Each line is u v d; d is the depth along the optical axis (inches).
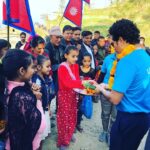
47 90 158.7
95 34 325.4
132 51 107.3
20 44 350.0
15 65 93.0
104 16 1055.0
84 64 211.9
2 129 92.3
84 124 216.2
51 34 203.3
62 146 170.2
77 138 190.5
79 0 256.8
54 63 203.0
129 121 110.3
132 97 108.7
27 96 93.3
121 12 1070.4
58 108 169.2
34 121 94.0
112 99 107.5
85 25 961.5
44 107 155.2
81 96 185.6
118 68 107.2
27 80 97.7
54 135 193.0
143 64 107.3
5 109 91.1
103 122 185.3
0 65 94.3
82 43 238.8
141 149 172.1
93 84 125.5
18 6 161.3
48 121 160.7
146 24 946.7
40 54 167.3
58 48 208.2
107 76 166.2
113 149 117.3
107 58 168.4
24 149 92.8
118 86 105.0
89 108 185.2
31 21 169.6
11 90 93.5
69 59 163.6
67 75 161.8
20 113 90.8
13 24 165.9
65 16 258.4
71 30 227.1
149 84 110.7
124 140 114.0
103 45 308.7
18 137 91.4
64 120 167.2
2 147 93.7
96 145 182.9
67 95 165.6
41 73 155.3
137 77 106.5
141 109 109.6
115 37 108.3
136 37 108.0
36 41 172.1
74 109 171.5
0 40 142.3
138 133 112.8
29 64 95.4
